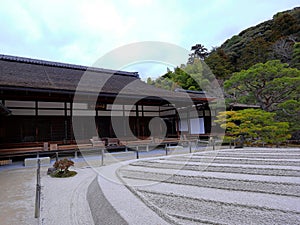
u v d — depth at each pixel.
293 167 5.31
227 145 10.91
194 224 2.66
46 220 2.61
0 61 10.16
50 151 7.24
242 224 2.62
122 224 2.24
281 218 2.75
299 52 15.62
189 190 3.93
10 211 2.86
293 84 10.02
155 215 2.43
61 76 10.24
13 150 6.92
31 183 4.33
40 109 8.16
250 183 4.21
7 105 7.55
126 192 3.31
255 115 9.59
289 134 10.00
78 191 3.81
